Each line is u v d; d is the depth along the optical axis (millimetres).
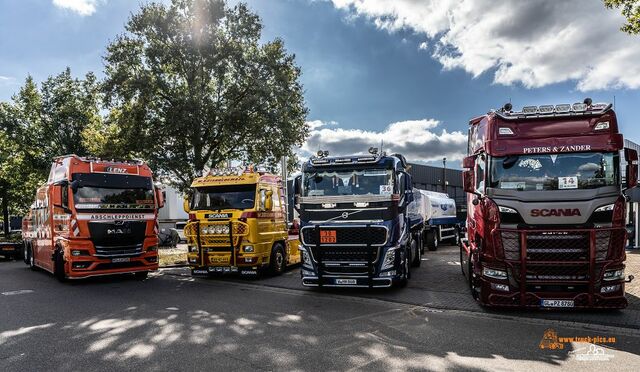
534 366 5207
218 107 21750
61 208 12969
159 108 22578
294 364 5336
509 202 7703
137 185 13641
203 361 5484
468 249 10242
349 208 10086
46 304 9492
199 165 21828
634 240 18922
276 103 22812
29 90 32812
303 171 10711
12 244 21297
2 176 32844
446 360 5445
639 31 10734
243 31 23125
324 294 10242
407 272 11391
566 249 7434
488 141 8031
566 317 7492
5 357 5766
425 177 41812
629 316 7457
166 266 16609
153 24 22031
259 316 8000
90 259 12492
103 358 5668
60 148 32750
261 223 12977
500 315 7777
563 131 7766
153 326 7336
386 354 5699
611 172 7547
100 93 23562
